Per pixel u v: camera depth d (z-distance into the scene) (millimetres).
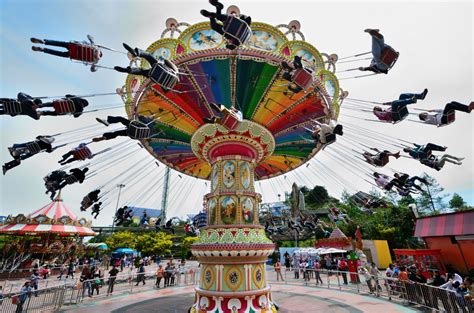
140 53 6023
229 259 7980
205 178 14750
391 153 8828
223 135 9094
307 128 9609
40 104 6312
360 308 9844
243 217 8609
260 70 7879
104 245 35094
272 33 7945
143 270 16891
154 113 9109
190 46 7703
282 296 12438
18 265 21422
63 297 10867
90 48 5906
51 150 7410
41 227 23172
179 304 11094
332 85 8898
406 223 30406
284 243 37156
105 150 8867
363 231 32531
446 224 15109
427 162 8234
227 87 8266
